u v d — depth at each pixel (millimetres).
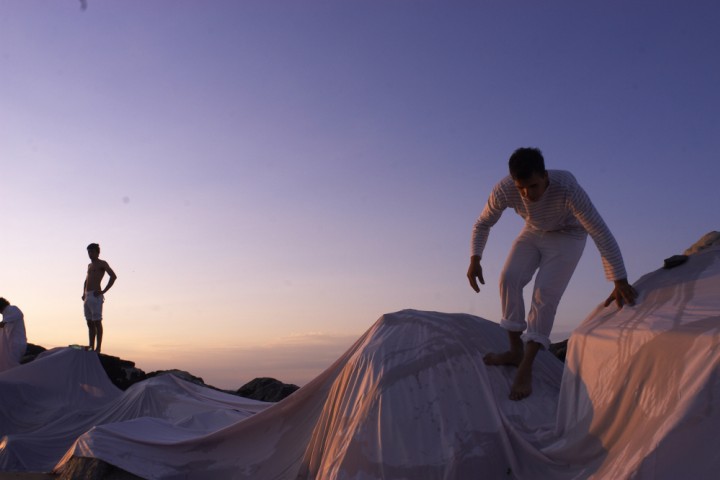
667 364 2623
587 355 3193
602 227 3473
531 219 3779
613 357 2975
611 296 3523
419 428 3371
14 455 6773
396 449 3314
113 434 4660
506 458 3207
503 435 3275
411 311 4258
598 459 2820
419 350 3771
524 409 3477
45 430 7383
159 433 4875
